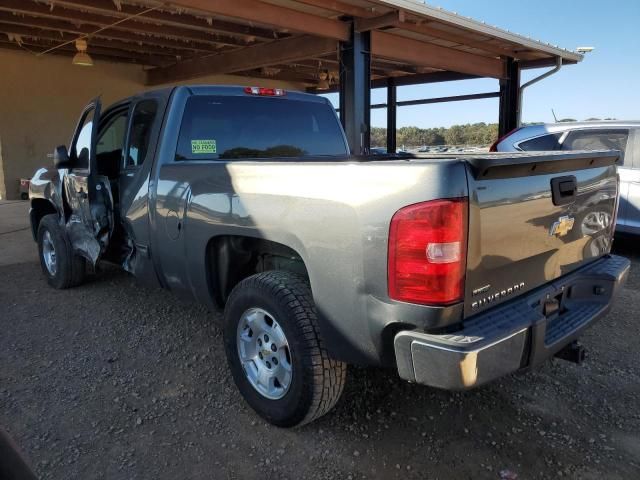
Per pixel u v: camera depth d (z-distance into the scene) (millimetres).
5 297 5395
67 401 3354
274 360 3031
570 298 3180
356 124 9266
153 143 3961
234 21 9867
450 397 3361
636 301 5164
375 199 2395
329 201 2568
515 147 7625
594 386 3504
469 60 12117
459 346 2215
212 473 2674
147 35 11672
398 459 2773
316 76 18266
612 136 6953
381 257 2377
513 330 2404
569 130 7258
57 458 2783
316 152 4707
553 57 12617
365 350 2541
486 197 2393
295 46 11016
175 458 2791
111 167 5023
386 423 3090
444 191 2242
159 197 3773
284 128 4492
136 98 4395
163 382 3602
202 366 3830
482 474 2650
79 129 5316
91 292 5492
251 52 12164
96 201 4547
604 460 2746
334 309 2609
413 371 2346
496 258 2492
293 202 2758
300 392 2807
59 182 5336
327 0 8141
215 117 4102
